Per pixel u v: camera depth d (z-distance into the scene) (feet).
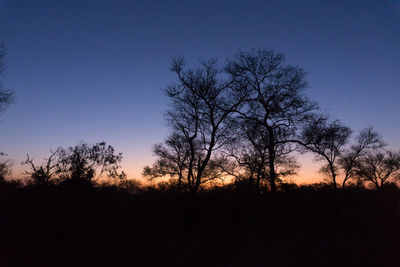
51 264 31.48
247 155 68.90
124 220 50.29
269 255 35.24
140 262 33.91
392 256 29.37
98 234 43.21
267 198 62.34
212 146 72.74
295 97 71.67
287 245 39.04
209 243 42.60
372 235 35.58
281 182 67.41
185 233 48.65
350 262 29.09
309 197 63.98
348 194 64.28
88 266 31.60
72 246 37.32
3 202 43.09
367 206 48.85
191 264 33.32
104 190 53.52
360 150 120.78
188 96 74.90
